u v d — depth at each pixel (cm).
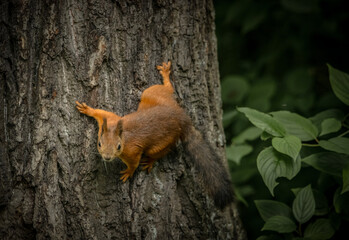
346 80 689
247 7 1216
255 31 1334
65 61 606
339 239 798
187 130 642
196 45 679
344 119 730
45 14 600
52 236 614
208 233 677
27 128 615
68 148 614
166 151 624
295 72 1158
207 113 694
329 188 738
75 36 603
